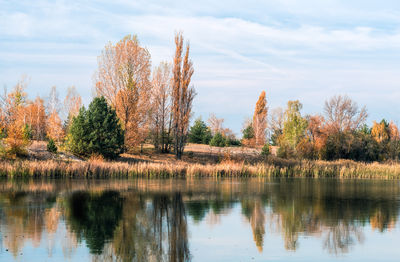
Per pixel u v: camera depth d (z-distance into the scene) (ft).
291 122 204.85
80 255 43.16
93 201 78.28
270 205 76.79
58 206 71.82
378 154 221.46
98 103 157.79
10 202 75.51
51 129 198.49
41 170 122.93
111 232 53.31
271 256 43.78
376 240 50.83
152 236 51.65
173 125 190.49
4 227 54.95
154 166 136.15
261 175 147.23
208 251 45.50
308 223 60.59
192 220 61.82
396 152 224.33
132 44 173.58
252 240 50.31
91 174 127.75
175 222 60.18
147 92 178.09
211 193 92.63
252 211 70.03
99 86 175.01
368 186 114.62
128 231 53.93
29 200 78.02
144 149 197.77
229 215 66.23
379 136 245.86
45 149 153.69
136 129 174.50
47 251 44.21
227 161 168.96
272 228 57.00
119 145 159.12
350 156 216.13
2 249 44.70
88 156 154.61
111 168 129.59
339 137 214.07
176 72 179.93
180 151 184.14
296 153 202.08
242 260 42.32
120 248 45.98
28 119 227.20
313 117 219.82
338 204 78.79
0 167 120.67
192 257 43.27
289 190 101.35
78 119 156.04
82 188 97.81
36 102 239.30
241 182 121.39
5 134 150.61
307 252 45.42
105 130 156.04
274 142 302.86
